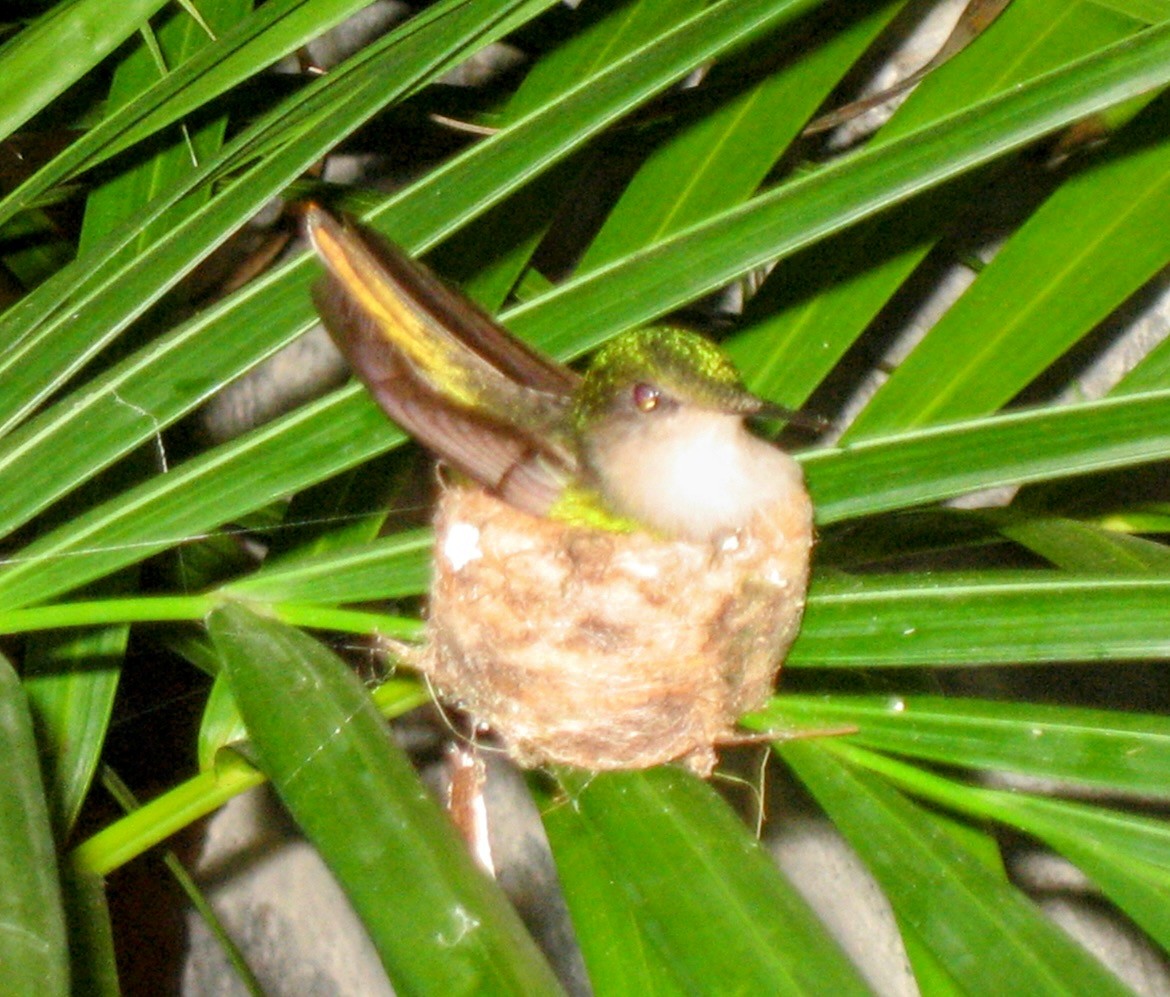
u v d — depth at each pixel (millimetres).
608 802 2496
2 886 2457
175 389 2506
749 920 2479
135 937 3279
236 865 3320
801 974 2475
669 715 2520
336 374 2963
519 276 2562
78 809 2539
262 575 2514
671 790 2496
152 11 2502
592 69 2562
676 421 2527
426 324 2516
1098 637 2502
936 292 2678
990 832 2539
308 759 2480
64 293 2506
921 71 2627
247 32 2500
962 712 2506
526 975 2461
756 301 2561
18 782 2467
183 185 2506
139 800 2871
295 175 2502
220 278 2707
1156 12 2535
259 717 2488
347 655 2615
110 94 2557
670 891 2482
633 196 2561
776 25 2564
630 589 2521
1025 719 2502
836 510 2521
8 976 2449
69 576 2506
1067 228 2549
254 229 2779
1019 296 2547
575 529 2525
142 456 2559
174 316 2570
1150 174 2551
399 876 2469
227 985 3340
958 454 2514
